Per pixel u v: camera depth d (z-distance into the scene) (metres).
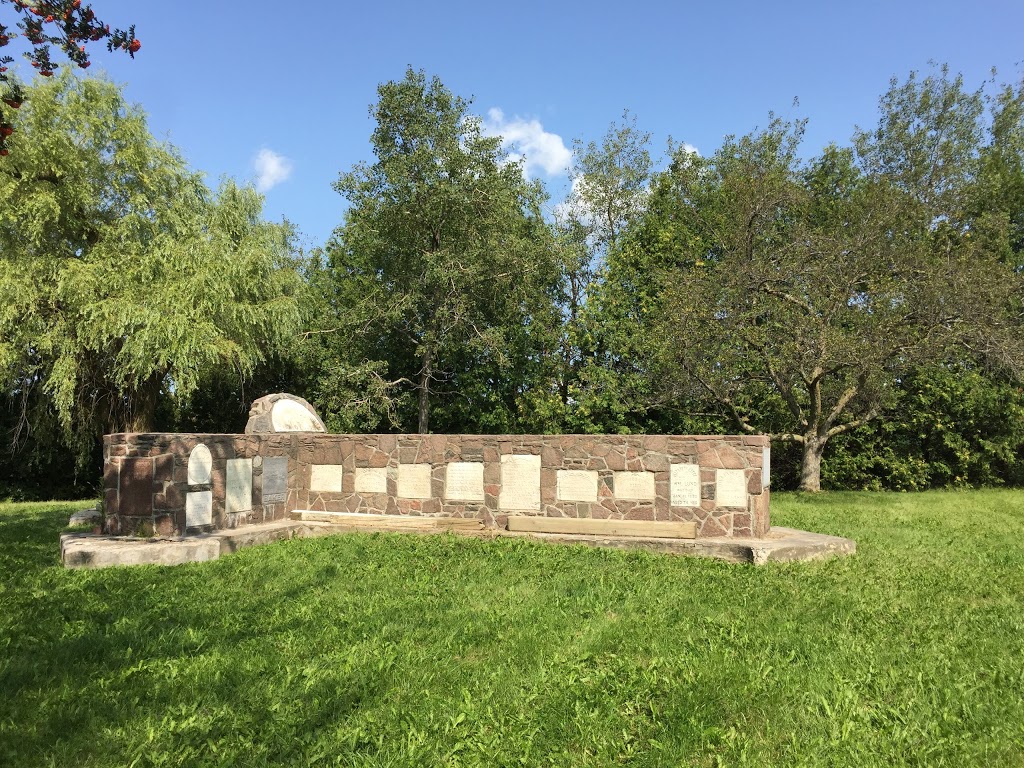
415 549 9.24
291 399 13.34
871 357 16.17
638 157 27.27
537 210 26.33
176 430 24.88
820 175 24.67
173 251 16.69
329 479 11.73
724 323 17.94
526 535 10.20
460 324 22.52
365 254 24.81
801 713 4.18
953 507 15.87
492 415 24.34
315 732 3.96
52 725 4.04
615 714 4.18
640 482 10.01
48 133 15.91
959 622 6.04
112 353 17.17
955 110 25.06
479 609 6.34
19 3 5.17
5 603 6.59
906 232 19.08
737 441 9.62
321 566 8.23
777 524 12.64
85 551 8.48
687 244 22.42
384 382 22.44
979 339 16.59
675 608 6.38
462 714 4.13
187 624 5.91
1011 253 22.17
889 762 3.67
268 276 19.48
